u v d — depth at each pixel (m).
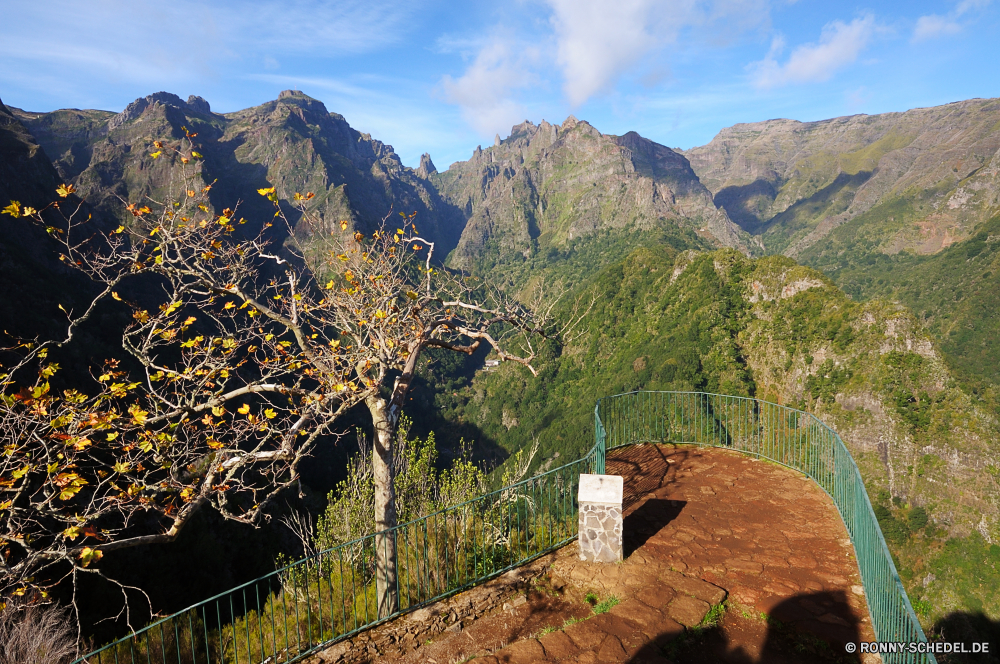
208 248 7.33
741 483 9.47
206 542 30.86
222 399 6.82
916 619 3.93
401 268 8.55
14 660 6.30
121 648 8.40
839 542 7.37
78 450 6.17
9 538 5.86
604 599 6.38
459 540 8.38
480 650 5.70
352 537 9.44
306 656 5.94
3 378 6.14
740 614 5.96
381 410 7.45
